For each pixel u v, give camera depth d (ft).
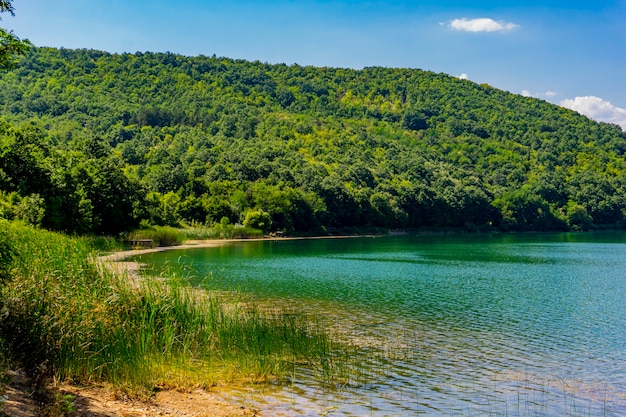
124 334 51.11
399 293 112.57
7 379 39.34
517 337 73.61
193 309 61.98
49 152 224.12
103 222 240.32
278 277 136.77
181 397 44.91
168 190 399.24
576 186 622.95
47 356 45.47
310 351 60.08
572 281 141.38
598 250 281.33
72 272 60.08
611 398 49.24
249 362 53.67
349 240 366.43
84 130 606.96
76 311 50.65
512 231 556.51
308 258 203.21
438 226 522.47
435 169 609.01
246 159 485.97
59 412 35.68
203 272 144.15
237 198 399.65
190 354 54.80
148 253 204.54
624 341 71.77
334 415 43.16
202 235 330.54
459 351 65.05
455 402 47.26
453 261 200.95
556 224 574.56
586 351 66.23
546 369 58.18
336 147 623.36
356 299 102.73
